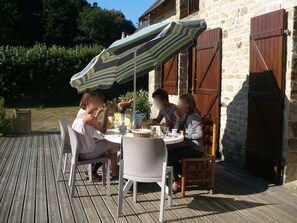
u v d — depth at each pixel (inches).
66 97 730.2
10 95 682.8
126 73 254.7
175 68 356.2
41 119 545.3
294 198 185.2
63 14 1318.9
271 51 209.8
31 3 1299.2
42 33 1314.0
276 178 208.4
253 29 227.3
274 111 207.8
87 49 738.2
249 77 232.5
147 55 239.8
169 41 225.0
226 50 264.7
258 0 227.8
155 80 425.4
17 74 677.9
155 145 150.9
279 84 203.0
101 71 218.7
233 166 252.1
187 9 351.6
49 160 267.0
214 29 274.7
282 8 204.4
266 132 215.9
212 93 278.7
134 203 175.9
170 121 216.4
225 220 156.0
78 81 212.4
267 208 170.7
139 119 207.0
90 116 179.8
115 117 215.9
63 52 706.8
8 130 394.0
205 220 155.9
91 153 183.5
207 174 203.5
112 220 155.2
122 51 168.2
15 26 1250.0
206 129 203.2
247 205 174.6
